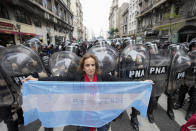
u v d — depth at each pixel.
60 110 1.34
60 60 2.06
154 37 18.23
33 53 1.75
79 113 1.36
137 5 26.44
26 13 12.41
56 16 21.19
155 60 1.93
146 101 1.39
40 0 15.07
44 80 1.37
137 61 1.88
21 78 1.67
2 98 1.47
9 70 1.58
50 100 1.31
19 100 1.66
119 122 2.18
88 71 1.31
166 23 15.16
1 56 1.56
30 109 1.29
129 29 32.91
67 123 1.38
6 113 1.55
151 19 19.80
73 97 1.32
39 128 2.04
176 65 1.92
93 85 1.30
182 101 2.47
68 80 1.45
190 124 1.07
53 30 21.09
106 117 1.39
